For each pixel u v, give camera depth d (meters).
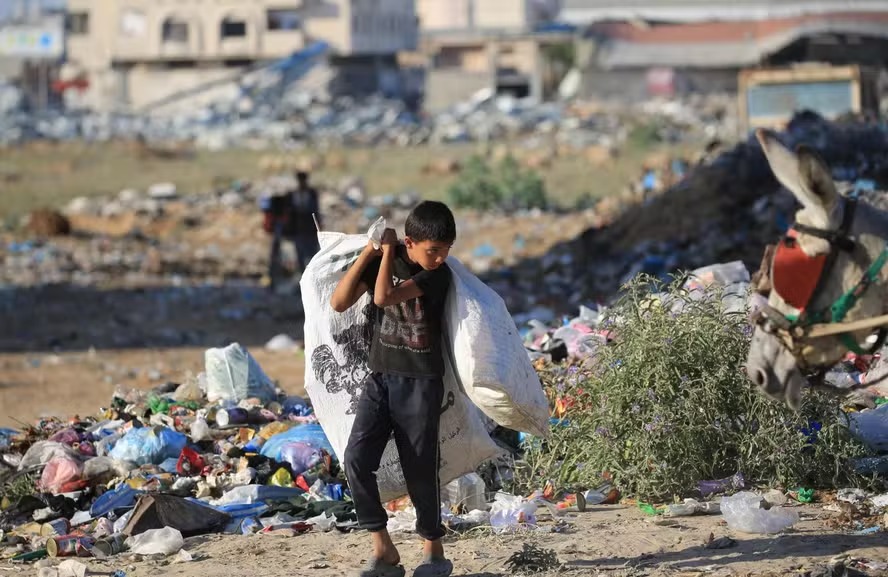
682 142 121.62
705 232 42.50
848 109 65.62
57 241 63.34
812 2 128.25
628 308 16.81
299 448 18.06
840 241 10.72
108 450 19.12
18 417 25.98
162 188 80.50
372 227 12.27
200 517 16.05
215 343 36.50
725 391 15.85
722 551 13.38
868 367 18.53
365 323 13.29
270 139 159.75
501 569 13.22
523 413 12.62
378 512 12.62
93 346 36.16
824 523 14.17
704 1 148.12
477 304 12.46
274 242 47.09
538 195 73.44
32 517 17.50
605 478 16.14
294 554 14.36
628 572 12.82
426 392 12.42
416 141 151.50
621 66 142.00
